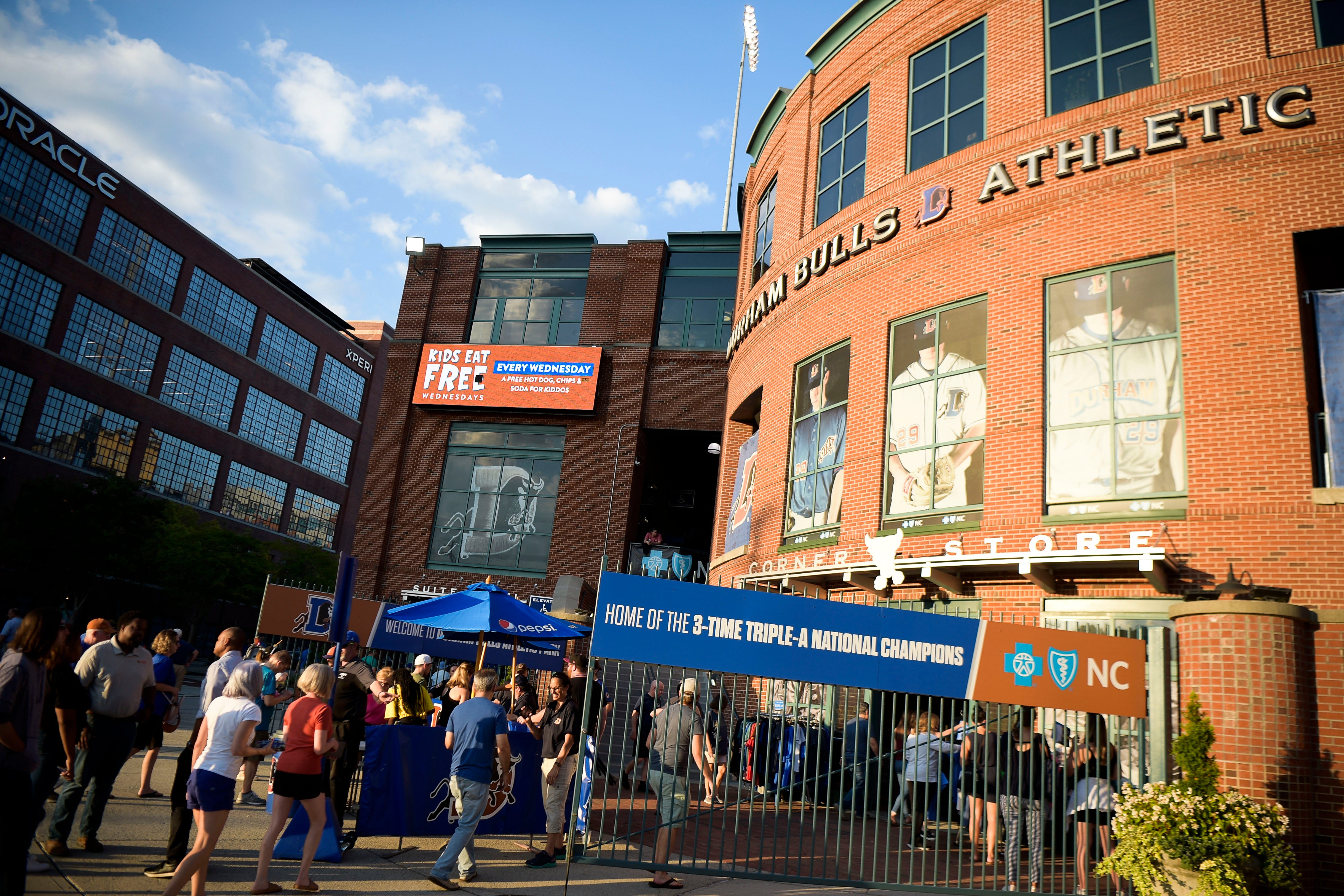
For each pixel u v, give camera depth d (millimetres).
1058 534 12109
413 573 29266
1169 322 11984
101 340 47188
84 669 7148
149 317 50188
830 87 18719
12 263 42094
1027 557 11617
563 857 8805
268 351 61156
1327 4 11977
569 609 26031
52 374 44094
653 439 31125
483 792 7402
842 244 16844
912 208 15422
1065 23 14133
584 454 29234
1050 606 12016
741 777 9461
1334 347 10789
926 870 9172
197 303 54250
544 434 29875
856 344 16016
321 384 67562
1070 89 13836
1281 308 11141
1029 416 12852
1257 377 11078
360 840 9000
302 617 12438
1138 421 11914
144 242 50062
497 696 15055
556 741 9297
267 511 61500
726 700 13492
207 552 43906
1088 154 13047
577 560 28266
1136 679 8914
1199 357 11516
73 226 45375
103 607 45688
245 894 6480
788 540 17203
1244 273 11461
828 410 16594
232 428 57500
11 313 42156
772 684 9305
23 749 5273
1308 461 10570
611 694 13844
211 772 5887
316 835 6734
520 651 14695
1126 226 12562
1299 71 11734
